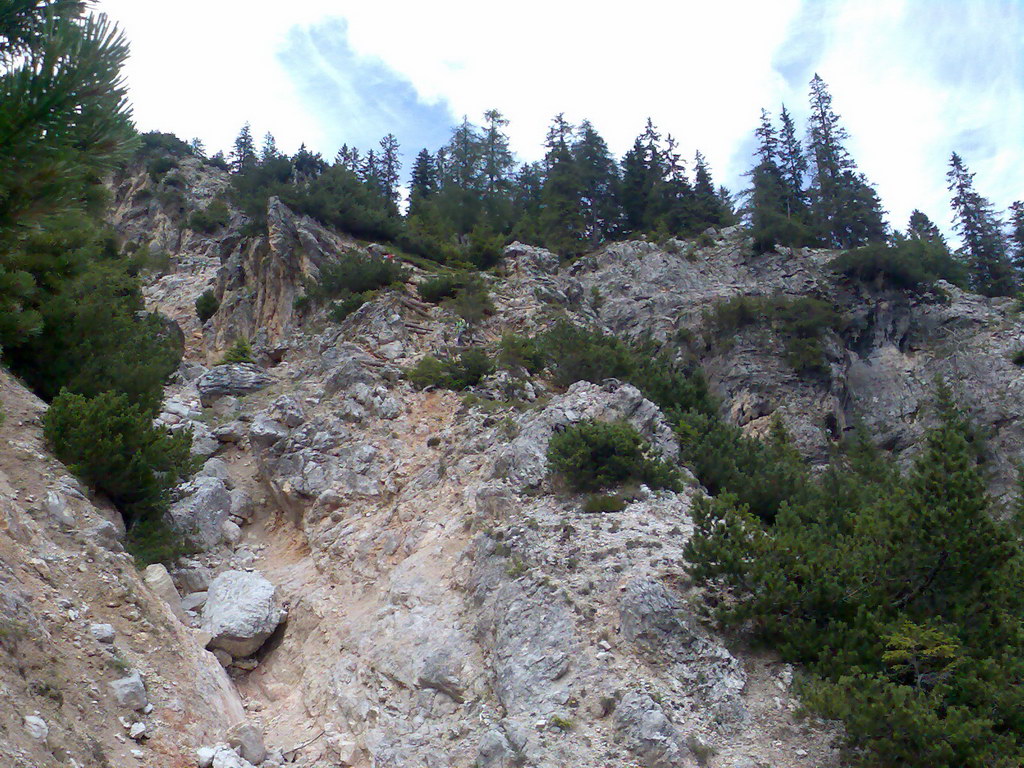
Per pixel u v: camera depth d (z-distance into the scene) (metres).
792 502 19.12
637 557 15.09
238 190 61.75
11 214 6.28
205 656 14.52
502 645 13.91
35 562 12.84
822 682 11.73
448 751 12.33
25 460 15.84
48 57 6.07
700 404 26.78
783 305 45.28
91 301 22.69
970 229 67.00
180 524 20.12
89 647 11.94
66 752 9.66
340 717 14.25
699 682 12.21
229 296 45.03
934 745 9.95
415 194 69.69
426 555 17.95
